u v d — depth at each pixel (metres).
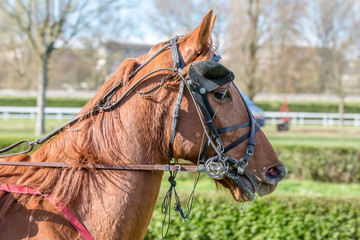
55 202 2.44
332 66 41.50
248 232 6.11
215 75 2.59
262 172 2.74
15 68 43.41
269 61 27.86
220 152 2.62
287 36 27.66
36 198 2.46
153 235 6.04
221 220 6.12
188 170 2.62
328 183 11.73
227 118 2.67
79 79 49.16
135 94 2.66
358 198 6.36
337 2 42.94
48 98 33.00
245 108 2.78
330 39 44.69
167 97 2.63
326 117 28.31
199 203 6.24
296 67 38.53
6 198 2.46
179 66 2.68
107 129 2.63
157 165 2.60
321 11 45.12
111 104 2.68
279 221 6.13
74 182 2.50
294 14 26.09
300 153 12.12
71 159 2.56
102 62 22.25
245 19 23.31
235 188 2.79
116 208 2.51
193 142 2.62
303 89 45.88
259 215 6.18
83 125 2.66
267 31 23.80
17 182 2.54
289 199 6.38
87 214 2.48
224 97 2.66
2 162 2.56
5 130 20.22
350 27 38.66
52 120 25.44
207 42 2.72
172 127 2.61
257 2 22.89
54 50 17.61
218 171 2.63
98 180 2.54
